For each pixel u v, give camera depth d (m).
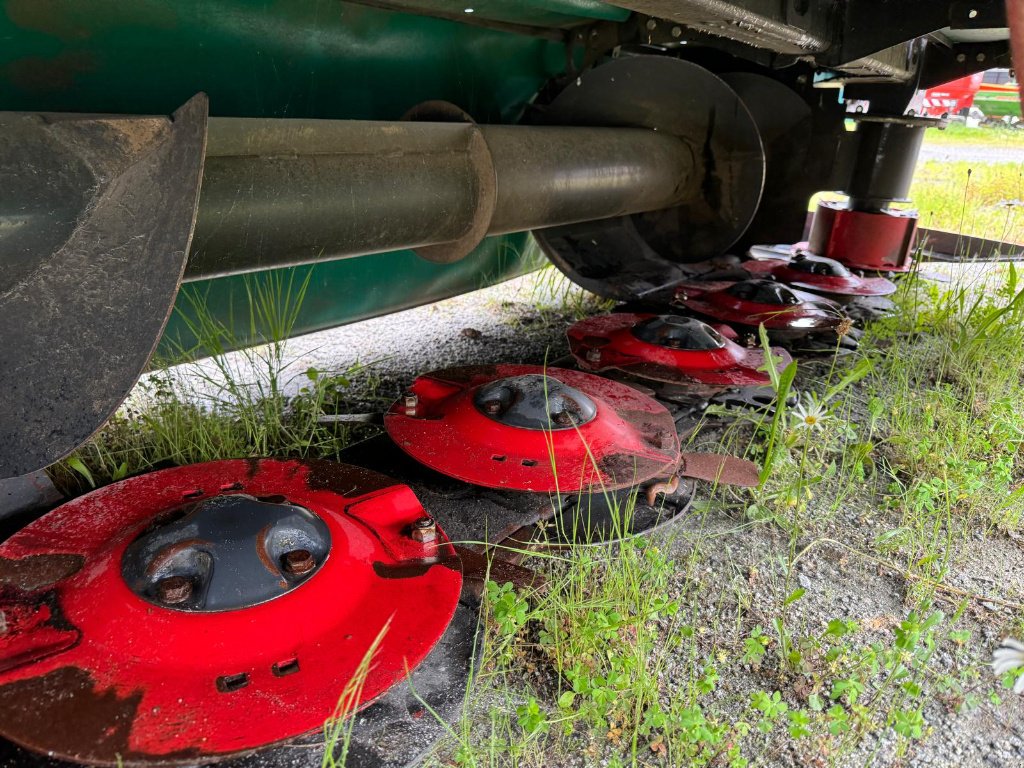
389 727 1.33
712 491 2.39
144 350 1.38
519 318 4.53
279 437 2.66
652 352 2.99
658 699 1.62
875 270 4.83
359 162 2.31
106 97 2.38
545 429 2.13
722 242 4.24
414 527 1.67
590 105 4.14
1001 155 10.88
